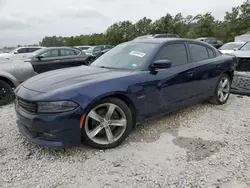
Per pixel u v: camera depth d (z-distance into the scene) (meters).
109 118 2.88
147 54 3.42
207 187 2.17
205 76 4.09
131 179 2.30
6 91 5.05
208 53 4.38
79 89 2.62
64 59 8.30
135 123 3.17
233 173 2.37
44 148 2.91
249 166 2.49
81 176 2.36
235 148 2.88
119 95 2.91
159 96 3.32
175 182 2.25
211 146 2.95
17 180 2.29
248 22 42.75
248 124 3.65
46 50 8.17
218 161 2.59
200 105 4.66
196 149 2.88
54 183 2.25
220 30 40.62
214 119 3.89
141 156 2.73
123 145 3.01
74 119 2.55
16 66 5.18
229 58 4.74
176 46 3.79
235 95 5.46
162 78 3.32
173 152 2.81
